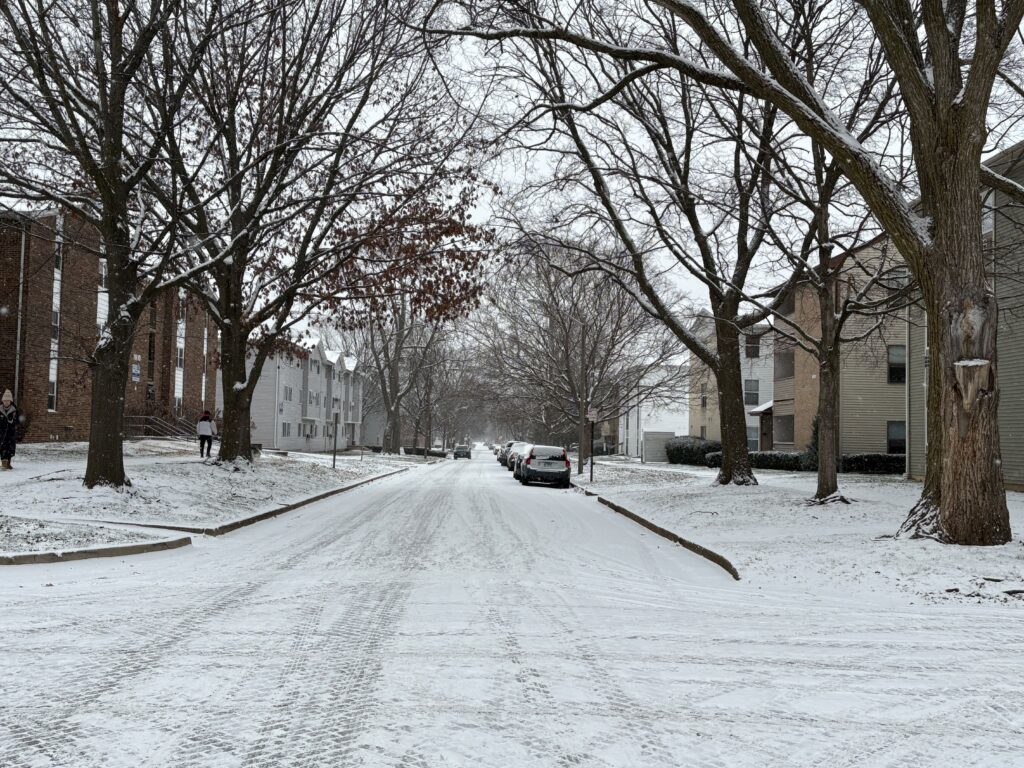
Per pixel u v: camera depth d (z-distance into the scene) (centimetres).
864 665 546
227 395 2183
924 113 983
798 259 1548
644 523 1529
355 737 406
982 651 584
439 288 2138
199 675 509
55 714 435
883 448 3188
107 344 1473
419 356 6550
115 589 805
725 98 1577
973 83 939
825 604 762
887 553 948
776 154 1527
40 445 2780
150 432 3847
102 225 1525
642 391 3744
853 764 379
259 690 480
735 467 1986
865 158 1010
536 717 438
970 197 952
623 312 3316
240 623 656
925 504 1042
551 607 734
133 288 1550
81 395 3291
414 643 595
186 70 1606
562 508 1903
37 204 1859
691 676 517
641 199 1888
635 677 514
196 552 1095
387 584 846
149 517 1355
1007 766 378
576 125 1909
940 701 470
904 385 3198
